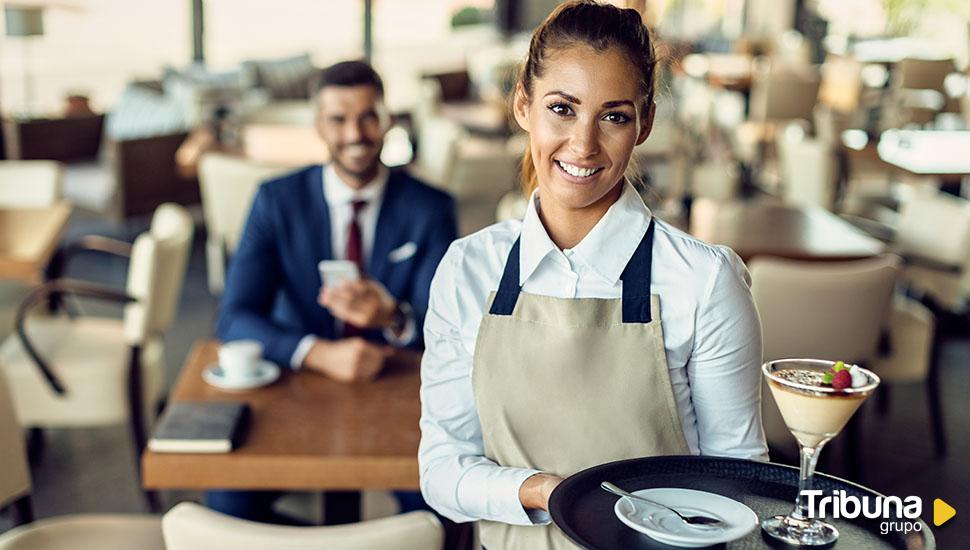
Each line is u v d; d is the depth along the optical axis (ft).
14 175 15.51
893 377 12.19
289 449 7.24
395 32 44.34
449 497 4.71
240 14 40.40
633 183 5.10
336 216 9.43
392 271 9.47
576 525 3.94
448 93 29.94
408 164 20.30
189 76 27.55
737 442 4.65
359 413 7.88
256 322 8.92
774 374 4.17
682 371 4.58
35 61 38.75
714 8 42.01
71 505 11.69
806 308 10.66
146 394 11.71
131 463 12.77
